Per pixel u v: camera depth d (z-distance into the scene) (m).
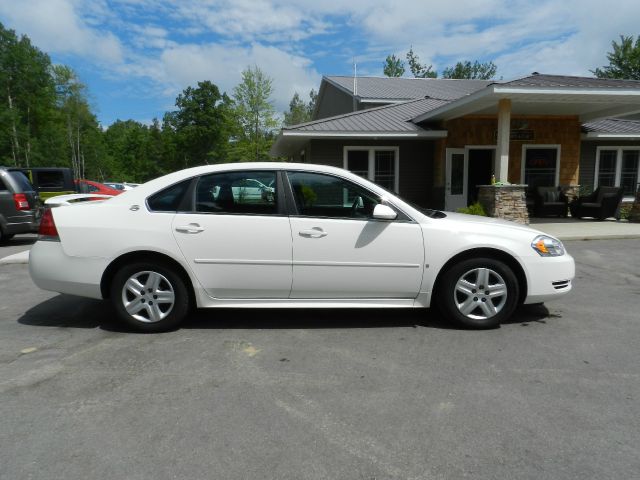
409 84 22.98
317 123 14.33
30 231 10.37
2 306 5.17
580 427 2.62
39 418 2.73
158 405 2.88
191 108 64.31
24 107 48.38
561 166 15.14
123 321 4.21
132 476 2.21
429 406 2.86
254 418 2.73
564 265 4.36
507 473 2.22
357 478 2.19
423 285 4.24
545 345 3.90
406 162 14.95
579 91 10.89
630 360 3.58
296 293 4.24
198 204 4.18
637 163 16.36
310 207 4.23
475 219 4.61
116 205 4.21
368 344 3.93
